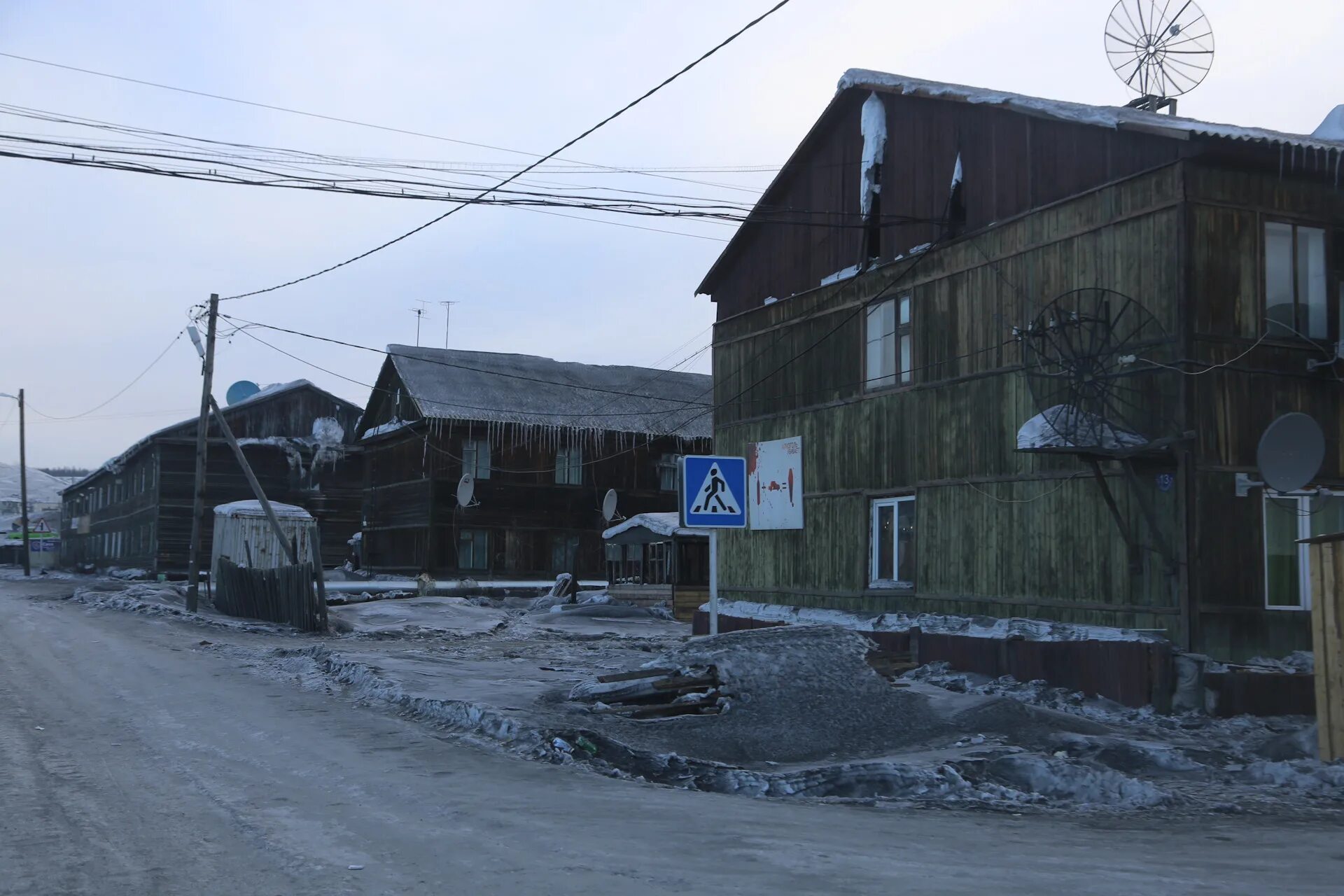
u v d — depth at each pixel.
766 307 22.28
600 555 49.50
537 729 10.30
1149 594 13.83
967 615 16.77
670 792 8.39
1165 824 7.66
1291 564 13.80
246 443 57.53
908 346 18.42
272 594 27.80
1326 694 9.72
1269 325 13.86
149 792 7.86
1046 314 15.28
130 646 20.45
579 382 53.31
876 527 19.11
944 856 6.22
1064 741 10.29
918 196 18.33
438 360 51.28
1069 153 15.37
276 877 5.58
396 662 17.08
